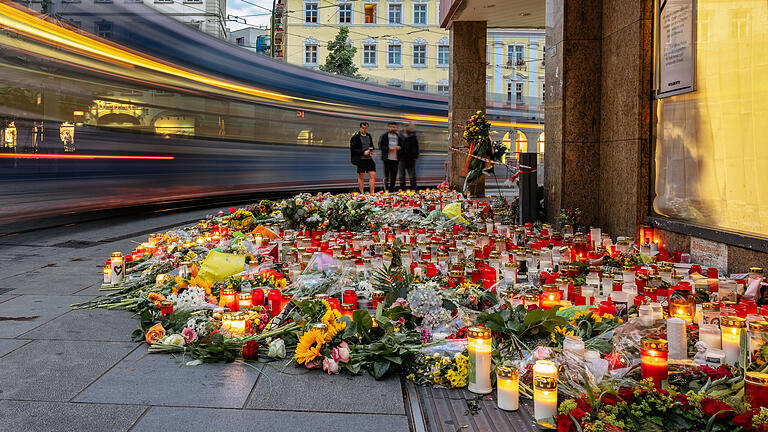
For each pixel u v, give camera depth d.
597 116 9.47
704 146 7.01
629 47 8.38
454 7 17.00
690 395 3.01
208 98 14.22
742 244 6.15
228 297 5.04
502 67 59.84
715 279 5.46
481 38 18.52
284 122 17.00
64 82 10.64
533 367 3.34
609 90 9.09
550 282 5.20
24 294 6.24
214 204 17.00
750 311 4.27
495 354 3.95
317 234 9.41
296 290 5.57
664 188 7.84
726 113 6.64
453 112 18.66
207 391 3.63
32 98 10.15
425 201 13.98
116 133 11.83
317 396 3.57
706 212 7.00
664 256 6.88
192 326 4.43
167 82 12.92
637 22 8.14
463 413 3.34
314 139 18.27
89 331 4.88
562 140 9.54
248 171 15.58
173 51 13.14
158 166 12.87
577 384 3.39
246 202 17.33
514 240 8.70
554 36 9.88
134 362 4.14
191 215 14.31
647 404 2.90
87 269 7.76
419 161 22.19
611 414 2.86
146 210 15.38
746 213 6.36
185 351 4.32
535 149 37.62
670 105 7.69
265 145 16.23
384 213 11.88
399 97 21.72
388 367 3.86
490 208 12.47
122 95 11.88
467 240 7.29
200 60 13.98
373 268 6.16
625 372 3.54
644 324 3.95
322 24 61.00
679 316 4.29
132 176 12.26
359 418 3.26
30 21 9.91
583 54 9.45
